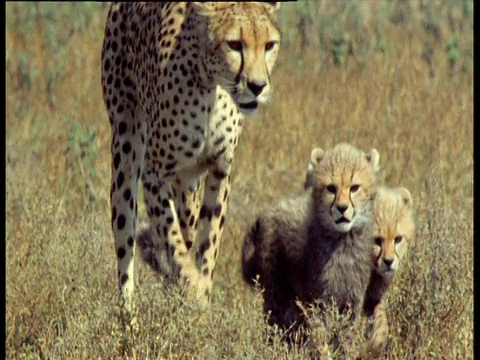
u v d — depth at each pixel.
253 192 15.47
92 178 16.00
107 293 11.62
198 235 12.38
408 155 16.11
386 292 11.55
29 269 12.27
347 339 10.91
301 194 11.93
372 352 11.11
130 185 12.59
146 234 12.59
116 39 12.82
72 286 12.14
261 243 11.71
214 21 11.52
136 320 10.86
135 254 12.91
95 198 15.24
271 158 16.53
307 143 16.69
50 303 12.03
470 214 13.26
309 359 10.87
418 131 16.75
